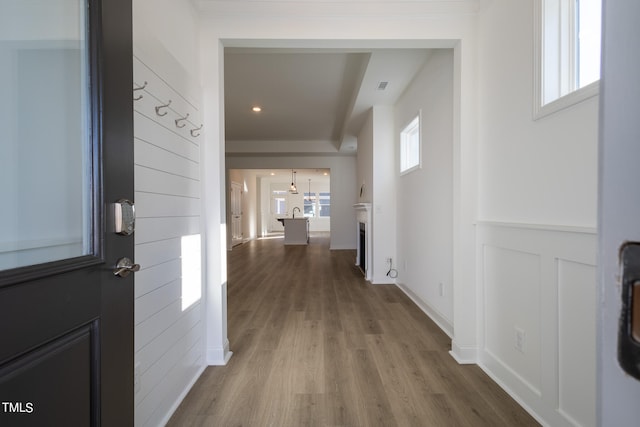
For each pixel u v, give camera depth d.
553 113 1.45
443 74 2.63
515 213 1.73
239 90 4.30
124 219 1.00
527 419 1.54
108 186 0.95
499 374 1.86
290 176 14.30
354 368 2.04
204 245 2.08
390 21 2.10
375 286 4.27
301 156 8.02
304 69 3.66
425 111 3.06
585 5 1.46
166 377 1.55
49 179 0.87
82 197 0.92
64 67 0.90
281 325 2.82
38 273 0.70
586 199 1.28
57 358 0.76
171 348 1.61
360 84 3.59
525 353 1.65
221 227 2.13
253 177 12.53
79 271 0.83
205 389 1.81
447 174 2.57
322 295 3.83
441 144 2.68
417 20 2.10
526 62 1.64
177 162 1.69
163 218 1.53
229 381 1.89
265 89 4.26
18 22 0.80
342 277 4.86
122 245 1.01
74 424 0.81
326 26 2.10
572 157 1.34
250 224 11.89
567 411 1.38
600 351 0.32
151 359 1.42
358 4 2.09
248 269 5.55
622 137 0.31
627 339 0.29
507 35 1.80
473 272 2.11
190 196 1.87
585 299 1.29
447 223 2.59
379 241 4.41
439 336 2.55
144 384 1.36
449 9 2.09
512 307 1.76
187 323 1.81
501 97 1.86
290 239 9.73
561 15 1.52
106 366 0.92
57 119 0.88
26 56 0.82
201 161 2.04
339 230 8.19
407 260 3.80
